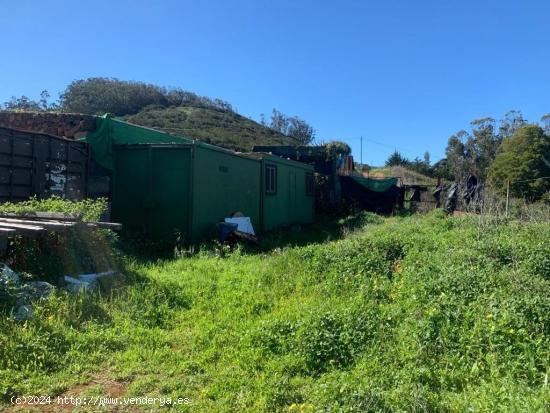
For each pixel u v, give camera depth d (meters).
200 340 5.26
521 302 4.99
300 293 7.03
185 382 4.26
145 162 12.23
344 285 7.01
